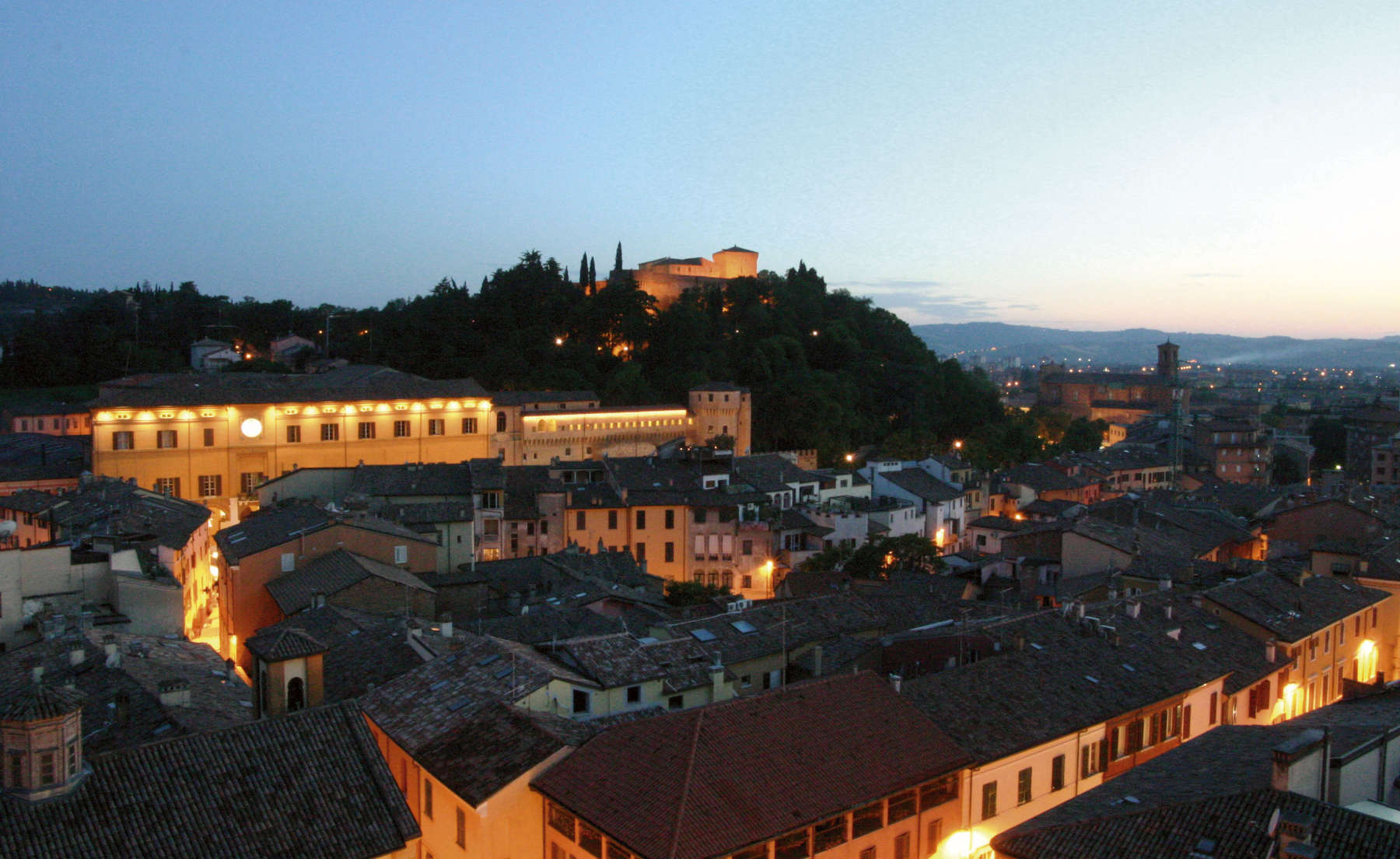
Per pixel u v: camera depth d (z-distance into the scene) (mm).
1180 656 50844
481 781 35188
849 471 142125
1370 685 48781
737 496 107812
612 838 31469
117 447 118500
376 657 49438
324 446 132625
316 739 34562
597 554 86375
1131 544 76625
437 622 64250
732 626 54688
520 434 160250
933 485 137750
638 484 109062
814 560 101125
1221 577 68500
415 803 39125
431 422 141125
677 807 31609
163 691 40000
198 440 123688
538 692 40781
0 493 113125
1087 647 49281
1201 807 28875
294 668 40062
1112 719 44406
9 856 27859
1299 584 62062
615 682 43844
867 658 51844
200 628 79938
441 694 42000
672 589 77000
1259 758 33406
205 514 87312
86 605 58031
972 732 40531
